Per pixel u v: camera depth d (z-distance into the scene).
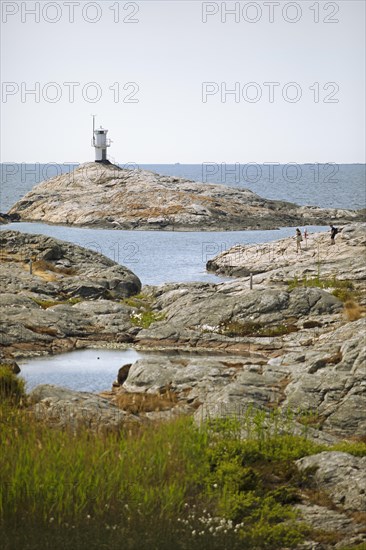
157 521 17.95
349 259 87.94
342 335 52.25
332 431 32.44
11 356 52.03
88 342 56.53
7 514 17.78
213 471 22.06
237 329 57.59
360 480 21.47
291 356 44.72
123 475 19.69
